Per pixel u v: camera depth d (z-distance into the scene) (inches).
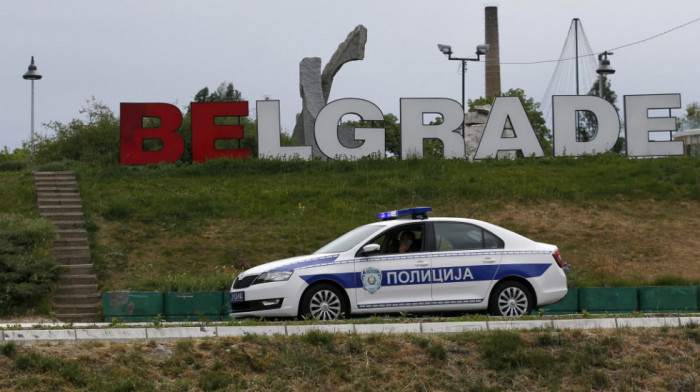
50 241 955.3
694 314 506.3
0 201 1128.2
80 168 1306.6
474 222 533.3
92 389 352.8
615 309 666.2
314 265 500.1
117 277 916.0
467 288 515.2
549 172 1339.8
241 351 390.9
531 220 1129.4
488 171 1339.8
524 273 522.0
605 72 1701.5
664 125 1454.2
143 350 388.2
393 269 508.1
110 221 1088.8
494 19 2763.3
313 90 1536.7
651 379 400.2
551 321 446.9
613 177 1295.5
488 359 404.5
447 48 1953.7
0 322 730.2
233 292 510.3
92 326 467.8
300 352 393.7
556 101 1462.8
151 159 1370.6
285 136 1905.8
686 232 1095.0
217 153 1386.6
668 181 1270.9
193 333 413.4
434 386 384.8
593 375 398.3
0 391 341.1
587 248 1040.8
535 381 394.0
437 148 2153.1
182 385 364.8
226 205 1159.0
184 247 1015.6
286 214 1143.0
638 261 999.0
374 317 467.2
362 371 387.2
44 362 361.7
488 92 2758.4
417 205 1183.6
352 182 1286.9
